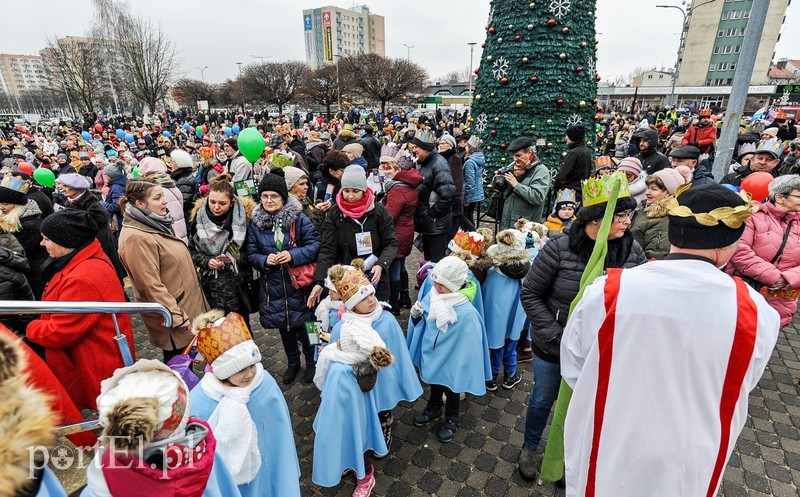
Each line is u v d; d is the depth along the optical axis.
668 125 18.42
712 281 1.34
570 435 1.70
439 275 2.75
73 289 2.39
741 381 1.34
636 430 1.45
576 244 2.26
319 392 3.59
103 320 2.52
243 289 3.55
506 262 3.21
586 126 7.26
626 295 1.44
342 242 3.60
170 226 3.13
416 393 2.78
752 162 5.48
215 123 30.41
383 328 2.63
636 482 1.48
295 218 3.42
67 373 2.51
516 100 7.16
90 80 36.06
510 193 5.16
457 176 5.68
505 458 2.88
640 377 1.42
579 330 1.66
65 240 2.44
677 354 1.37
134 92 35.75
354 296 2.57
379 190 5.25
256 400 1.98
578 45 6.92
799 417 3.22
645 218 3.38
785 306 3.06
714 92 54.12
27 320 3.02
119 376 1.35
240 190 4.11
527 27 6.82
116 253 4.15
